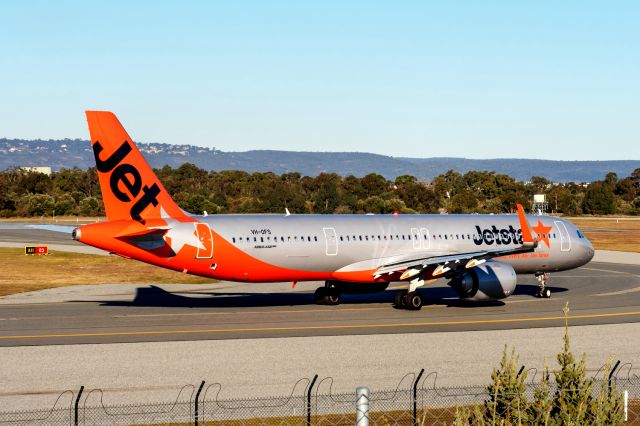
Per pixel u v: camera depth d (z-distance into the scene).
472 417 68.12
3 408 87.06
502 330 140.62
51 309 163.00
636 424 82.75
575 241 196.12
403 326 144.38
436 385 98.31
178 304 172.62
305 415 85.25
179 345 123.38
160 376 102.25
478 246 185.38
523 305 176.88
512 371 66.38
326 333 135.75
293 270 166.38
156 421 82.62
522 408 64.00
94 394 93.06
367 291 179.88
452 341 128.88
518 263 189.75
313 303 176.25
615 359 116.19
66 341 126.12
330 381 100.06
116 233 147.75
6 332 134.25
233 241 159.25
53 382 98.56
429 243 179.75
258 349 120.50
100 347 121.25
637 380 102.44
